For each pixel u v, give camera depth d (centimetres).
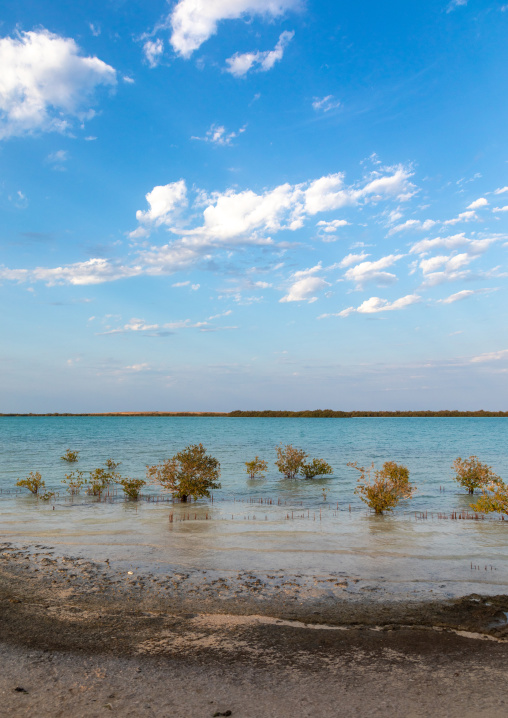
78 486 2506
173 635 732
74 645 691
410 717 506
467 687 573
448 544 1373
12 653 662
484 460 3944
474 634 741
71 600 892
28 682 579
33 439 6800
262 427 12988
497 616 812
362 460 4006
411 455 4466
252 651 676
